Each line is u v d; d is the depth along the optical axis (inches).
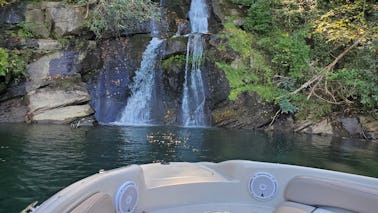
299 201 99.3
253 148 289.1
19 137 276.2
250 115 422.0
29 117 356.5
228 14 501.4
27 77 378.6
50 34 415.5
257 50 468.4
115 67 435.8
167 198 103.7
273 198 108.3
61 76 393.4
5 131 298.4
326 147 315.0
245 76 439.8
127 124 401.1
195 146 281.9
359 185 91.4
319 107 427.5
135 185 93.1
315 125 416.5
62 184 170.4
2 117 352.2
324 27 399.5
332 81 432.8
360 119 414.9
